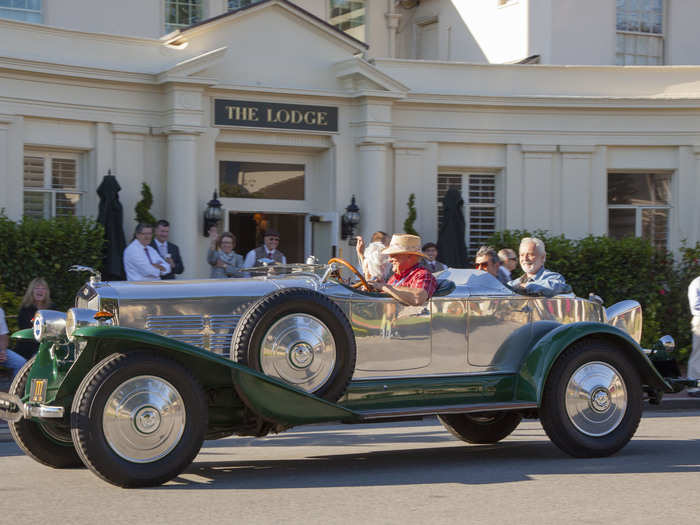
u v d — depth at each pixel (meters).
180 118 15.16
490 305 7.35
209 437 6.80
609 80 18.39
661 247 17.16
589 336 7.42
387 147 17.33
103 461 5.84
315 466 7.09
